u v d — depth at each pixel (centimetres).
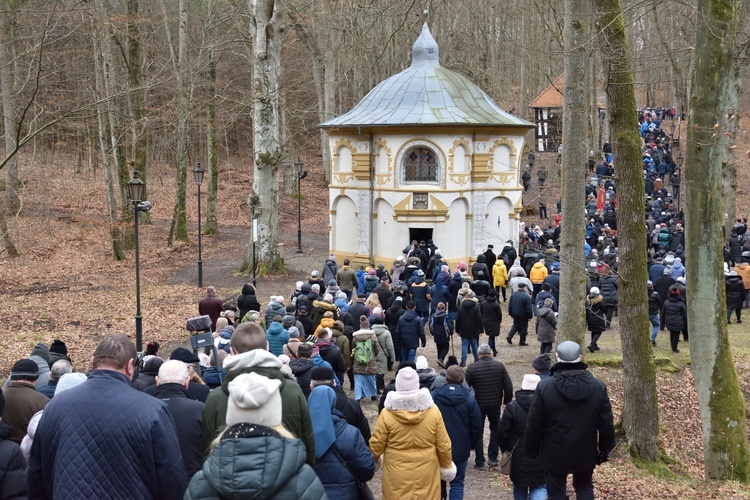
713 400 1174
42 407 750
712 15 1079
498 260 2745
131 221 3684
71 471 439
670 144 5834
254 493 345
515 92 6900
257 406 377
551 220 4509
